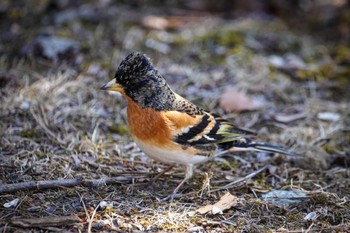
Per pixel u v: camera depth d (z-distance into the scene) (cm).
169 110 866
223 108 1198
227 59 1380
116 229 773
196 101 1216
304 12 1645
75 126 1084
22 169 919
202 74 1313
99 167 954
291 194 904
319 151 1044
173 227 789
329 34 1550
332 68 1368
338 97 1275
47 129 1048
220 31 1494
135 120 864
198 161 898
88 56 1346
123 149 1032
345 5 1652
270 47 1452
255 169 1004
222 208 834
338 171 995
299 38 1504
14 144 990
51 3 1569
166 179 943
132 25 1495
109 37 1427
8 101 1117
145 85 852
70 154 985
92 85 1232
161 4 1639
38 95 1155
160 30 1491
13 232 745
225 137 909
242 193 905
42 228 760
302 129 1130
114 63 1321
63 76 1247
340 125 1148
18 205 813
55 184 862
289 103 1241
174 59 1369
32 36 1411
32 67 1293
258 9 1638
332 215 834
